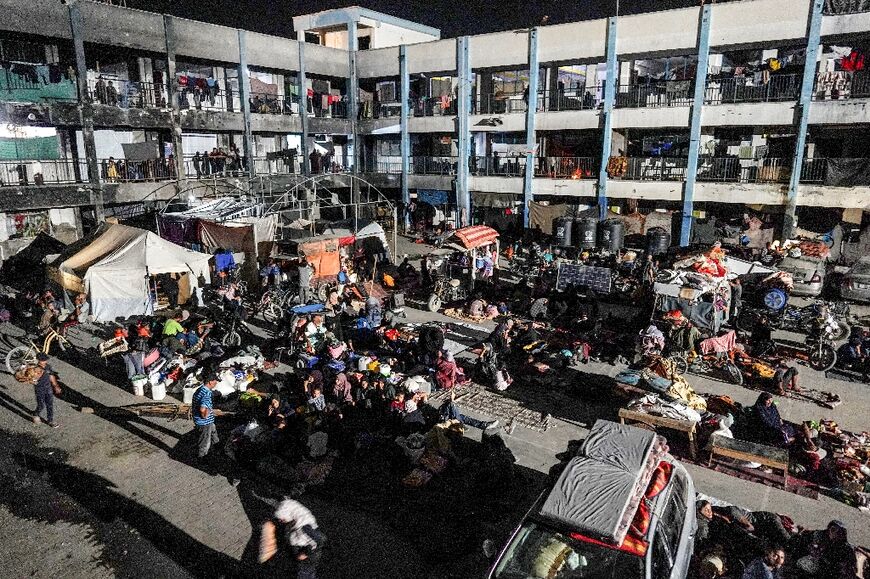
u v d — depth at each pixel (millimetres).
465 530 9000
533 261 28781
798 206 29078
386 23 44812
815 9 26016
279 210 32500
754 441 11867
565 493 6930
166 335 16531
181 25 31922
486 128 37031
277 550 8094
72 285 19641
